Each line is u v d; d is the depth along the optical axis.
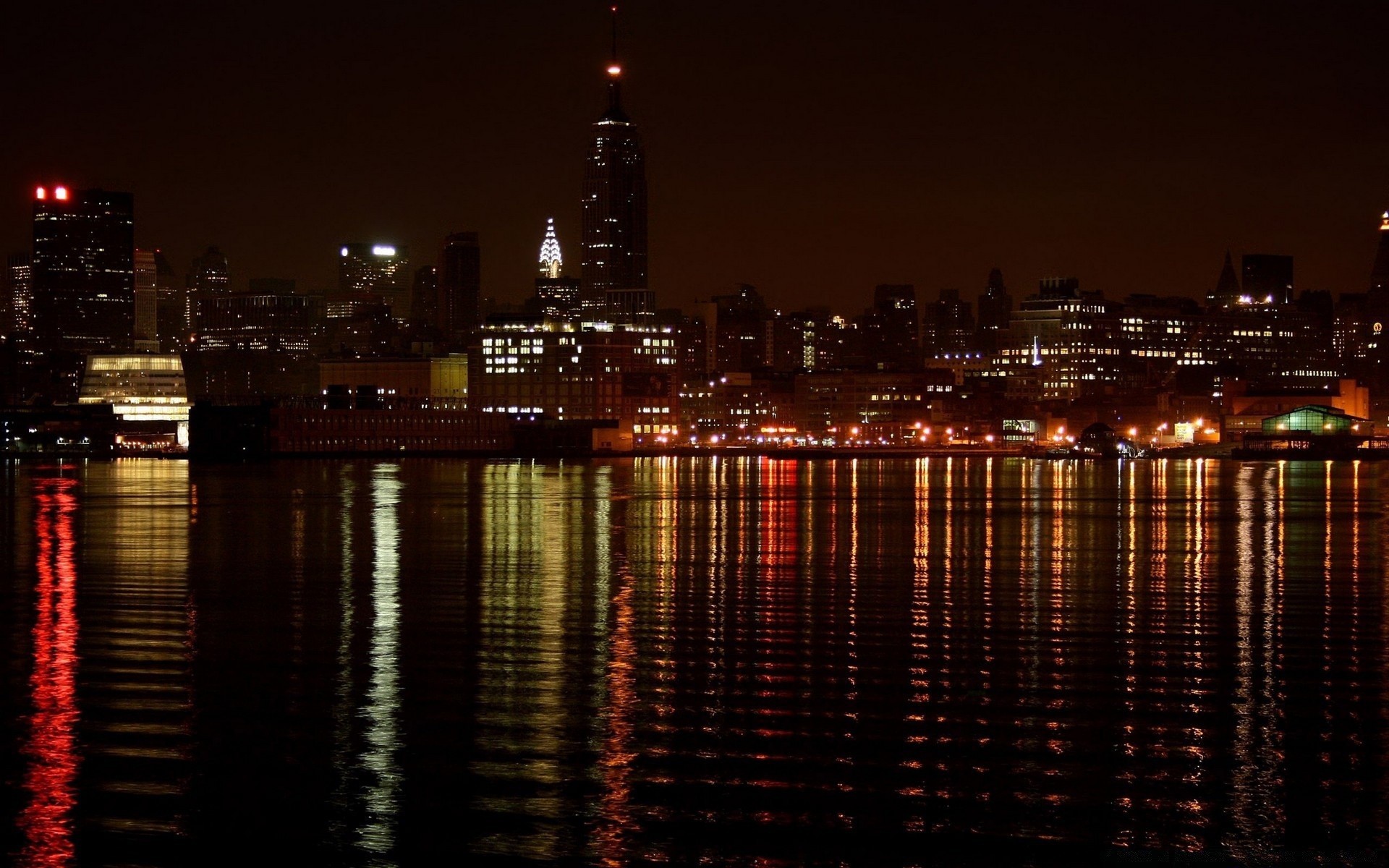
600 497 182.38
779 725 43.81
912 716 45.03
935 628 62.97
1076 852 33.69
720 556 97.44
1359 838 34.47
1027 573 86.25
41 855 33.38
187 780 38.19
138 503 164.62
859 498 182.38
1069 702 47.22
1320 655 56.09
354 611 67.56
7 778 38.28
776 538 113.38
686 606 69.94
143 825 35.09
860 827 35.03
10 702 46.44
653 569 88.19
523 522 132.00
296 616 65.69
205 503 166.25
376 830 34.75
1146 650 57.16
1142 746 41.53
